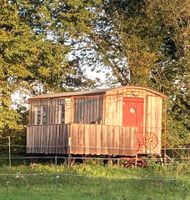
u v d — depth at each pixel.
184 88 53.53
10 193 25.89
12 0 53.53
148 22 54.78
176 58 53.81
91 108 42.69
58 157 42.00
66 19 55.72
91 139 41.31
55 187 28.58
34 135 45.66
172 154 48.25
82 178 32.12
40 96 47.12
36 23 55.53
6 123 52.88
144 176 34.69
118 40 57.50
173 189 28.19
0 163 46.53
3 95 53.50
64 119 44.03
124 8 57.38
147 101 43.88
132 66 54.84
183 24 52.47
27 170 37.91
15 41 51.88
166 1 52.19
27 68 54.16
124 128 42.19
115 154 41.75
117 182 30.86
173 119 52.78
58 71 54.75
